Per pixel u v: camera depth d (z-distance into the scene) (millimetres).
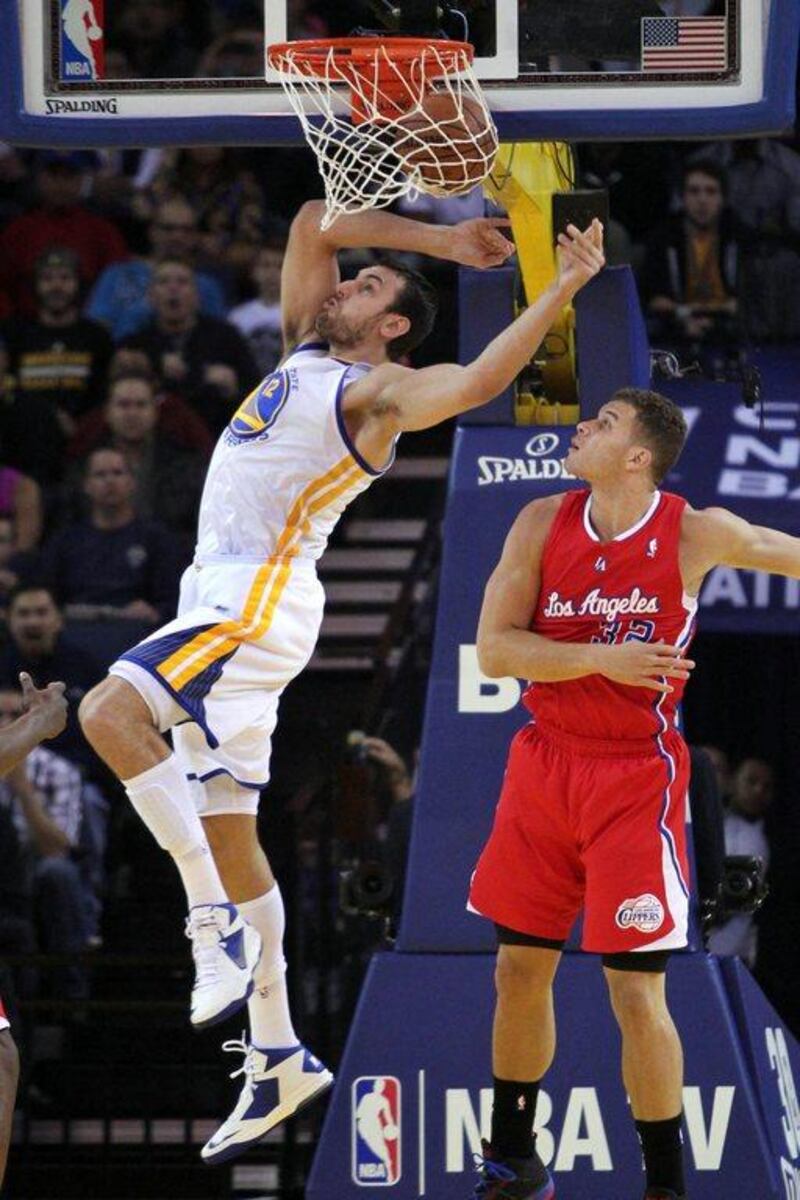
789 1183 15656
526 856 14242
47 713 14367
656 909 13812
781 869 27516
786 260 27719
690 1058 15602
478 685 16344
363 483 13922
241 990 13219
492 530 16562
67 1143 22672
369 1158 15742
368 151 14242
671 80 14547
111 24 30891
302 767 27516
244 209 30719
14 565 26797
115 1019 24125
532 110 14609
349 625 29094
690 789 16547
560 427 16812
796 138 29000
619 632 13969
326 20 29984
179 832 13297
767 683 28203
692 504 25234
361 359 14281
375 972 15969
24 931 23172
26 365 29391
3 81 14727
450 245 14477
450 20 14727
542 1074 14602
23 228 30594
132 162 32469
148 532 26828
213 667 13602
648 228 29438
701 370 17953
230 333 28844
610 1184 15570
